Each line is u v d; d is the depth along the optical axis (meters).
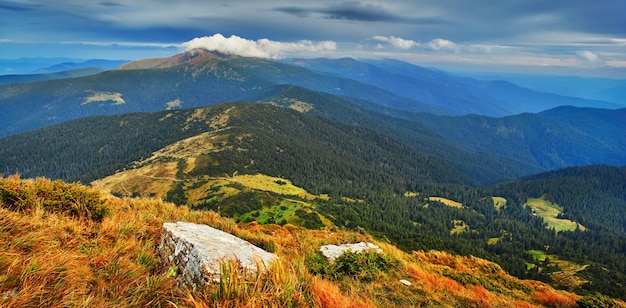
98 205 9.43
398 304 8.61
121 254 6.71
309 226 109.06
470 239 158.00
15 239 5.14
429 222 177.12
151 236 8.77
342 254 11.34
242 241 8.12
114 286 5.04
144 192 173.00
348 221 118.56
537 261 130.00
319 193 197.25
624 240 178.00
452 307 9.06
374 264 11.16
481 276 15.17
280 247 11.34
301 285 5.96
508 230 177.38
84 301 4.21
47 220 7.30
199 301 4.82
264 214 120.00
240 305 4.72
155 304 4.91
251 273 5.91
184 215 12.89
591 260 135.88
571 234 186.62
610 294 85.75
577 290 87.75
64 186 9.55
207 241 7.17
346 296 7.24
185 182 183.00
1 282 4.02
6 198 8.60
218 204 133.12
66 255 5.19
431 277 11.52
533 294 14.13
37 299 4.02
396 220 159.88
